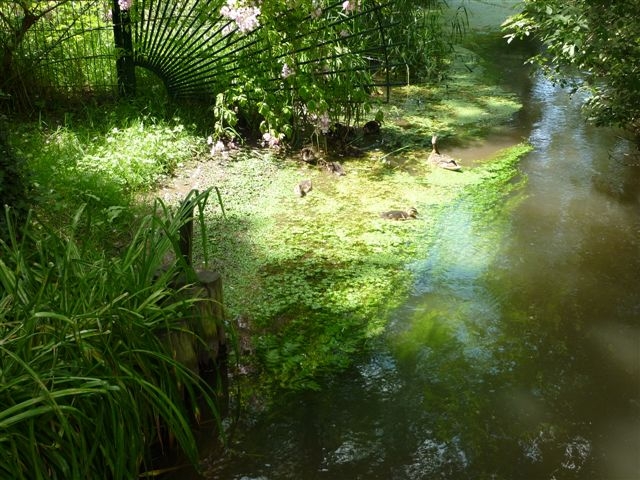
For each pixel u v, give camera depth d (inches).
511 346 164.1
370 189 243.9
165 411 117.6
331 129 279.6
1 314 115.3
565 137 295.0
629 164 266.8
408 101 339.0
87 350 115.0
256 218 218.1
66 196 201.0
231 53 261.1
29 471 103.8
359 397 147.1
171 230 140.5
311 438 136.0
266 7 252.8
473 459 131.6
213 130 273.6
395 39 373.4
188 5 291.1
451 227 218.2
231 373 152.6
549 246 207.6
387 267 195.0
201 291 141.6
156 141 246.5
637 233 215.6
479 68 393.7
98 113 266.2
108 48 284.5
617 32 242.5
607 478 128.3
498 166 265.3
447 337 166.6
